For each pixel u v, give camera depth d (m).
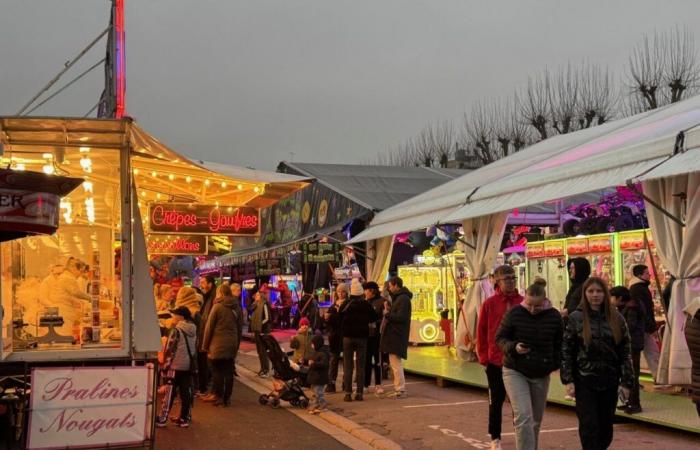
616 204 15.10
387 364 14.07
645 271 9.86
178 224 11.52
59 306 8.66
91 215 8.98
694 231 9.72
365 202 21.64
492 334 7.47
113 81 14.25
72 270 8.83
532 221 18.78
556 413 9.69
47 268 8.81
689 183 9.81
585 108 34.34
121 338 8.37
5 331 8.12
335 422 9.84
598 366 6.15
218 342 11.27
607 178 10.24
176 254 17.62
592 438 6.11
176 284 16.02
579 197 19.12
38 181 6.29
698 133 9.12
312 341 10.80
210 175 10.55
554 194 11.14
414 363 14.80
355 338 11.63
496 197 13.65
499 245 14.27
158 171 11.14
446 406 10.79
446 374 13.02
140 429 7.11
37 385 6.89
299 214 25.75
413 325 18.52
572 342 6.29
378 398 11.69
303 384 11.42
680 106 13.19
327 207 23.39
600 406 6.23
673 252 10.10
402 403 11.15
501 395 7.55
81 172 8.80
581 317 6.26
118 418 7.05
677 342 9.79
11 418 7.22
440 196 17.11
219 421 10.06
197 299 11.36
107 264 8.95
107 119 7.82
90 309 8.73
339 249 21.73
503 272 7.51
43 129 7.98
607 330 6.20
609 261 12.66
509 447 7.97
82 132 8.12
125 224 8.44
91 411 6.99
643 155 9.90
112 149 8.51
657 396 9.91
